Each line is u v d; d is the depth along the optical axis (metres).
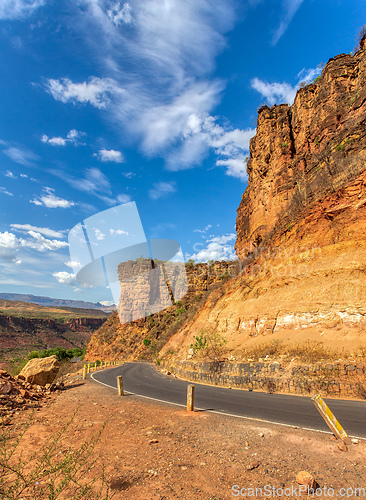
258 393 10.62
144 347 53.88
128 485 3.39
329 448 4.52
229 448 4.71
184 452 4.55
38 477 3.18
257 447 4.72
